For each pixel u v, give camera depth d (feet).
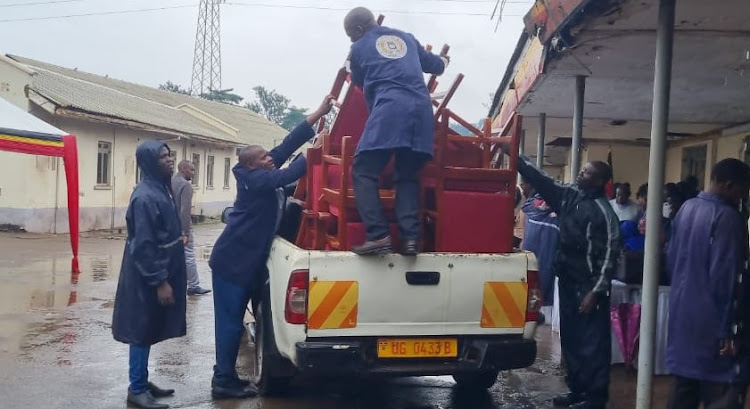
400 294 15.26
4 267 39.78
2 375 19.22
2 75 57.47
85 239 57.21
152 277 16.25
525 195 26.08
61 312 27.89
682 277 12.53
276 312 16.25
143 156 16.69
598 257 16.51
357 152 14.99
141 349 16.84
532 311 16.08
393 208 16.10
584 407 16.80
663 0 13.57
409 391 18.80
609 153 46.96
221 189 101.91
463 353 15.83
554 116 32.58
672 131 37.35
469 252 16.06
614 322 20.61
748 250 12.49
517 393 18.69
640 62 19.71
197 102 124.16
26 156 57.82
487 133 16.57
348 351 14.96
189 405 17.30
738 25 15.66
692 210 12.58
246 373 20.45
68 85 71.97
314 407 17.31
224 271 17.72
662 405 17.19
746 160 32.55
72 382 18.72
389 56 15.33
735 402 12.16
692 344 12.33
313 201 17.33
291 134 18.78
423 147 14.83
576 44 17.25
